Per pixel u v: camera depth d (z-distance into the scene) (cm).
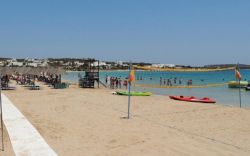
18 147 848
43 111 1534
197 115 1481
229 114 1517
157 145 898
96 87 3669
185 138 997
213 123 1273
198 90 3766
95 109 1639
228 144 930
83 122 1245
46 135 1001
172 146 891
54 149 841
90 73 3538
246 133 1090
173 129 1139
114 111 1580
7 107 1644
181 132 1088
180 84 5456
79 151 827
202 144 923
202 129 1148
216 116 1456
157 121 1305
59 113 1477
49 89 3142
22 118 1298
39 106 1728
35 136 975
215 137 1021
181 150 850
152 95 2688
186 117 1422
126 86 3794
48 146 863
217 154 819
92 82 3525
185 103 1994
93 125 1185
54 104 1831
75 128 1123
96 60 4512
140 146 884
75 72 12725
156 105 1859
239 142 958
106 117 1382
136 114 1491
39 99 2114
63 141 930
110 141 938
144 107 1759
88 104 1853
